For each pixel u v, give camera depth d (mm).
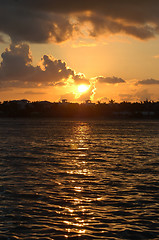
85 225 14070
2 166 29641
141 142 61500
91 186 21078
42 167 29219
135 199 17891
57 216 15141
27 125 169500
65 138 72812
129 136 81125
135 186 21062
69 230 13539
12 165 30344
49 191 19641
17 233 13188
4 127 140125
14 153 41125
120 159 35500
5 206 16531
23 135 83125
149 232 13359
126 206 16641
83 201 17484
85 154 40406
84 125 177125
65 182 22281
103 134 90562
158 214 15453
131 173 26047
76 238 12781
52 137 75938
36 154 40094
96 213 15555
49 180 22984
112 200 17734
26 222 14359
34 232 13289
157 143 59281
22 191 19594
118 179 23391
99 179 23438
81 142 61156
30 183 21875
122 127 148375
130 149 47375
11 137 74812
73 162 32844
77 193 19172
